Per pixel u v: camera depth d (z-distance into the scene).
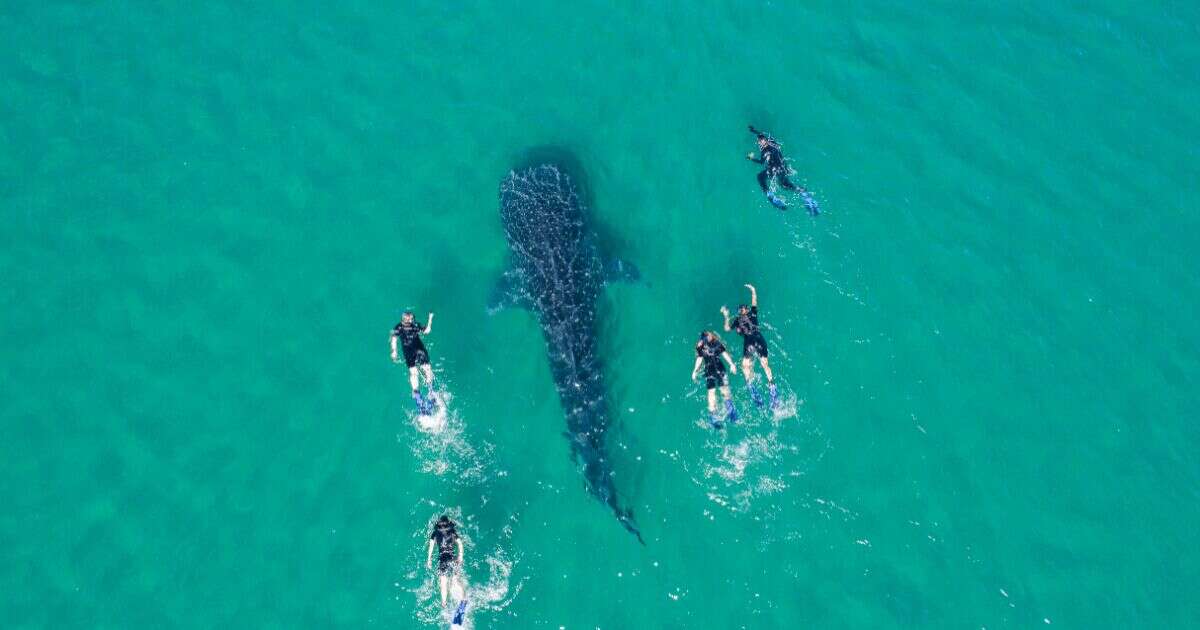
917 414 25.73
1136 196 29.73
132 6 32.19
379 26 32.00
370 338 26.72
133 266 27.62
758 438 25.08
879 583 23.59
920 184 29.47
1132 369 26.83
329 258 27.86
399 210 28.58
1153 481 25.20
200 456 25.06
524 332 26.34
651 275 27.48
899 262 28.03
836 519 24.25
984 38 32.69
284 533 24.17
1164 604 23.66
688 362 26.17
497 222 28.31
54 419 25.44
